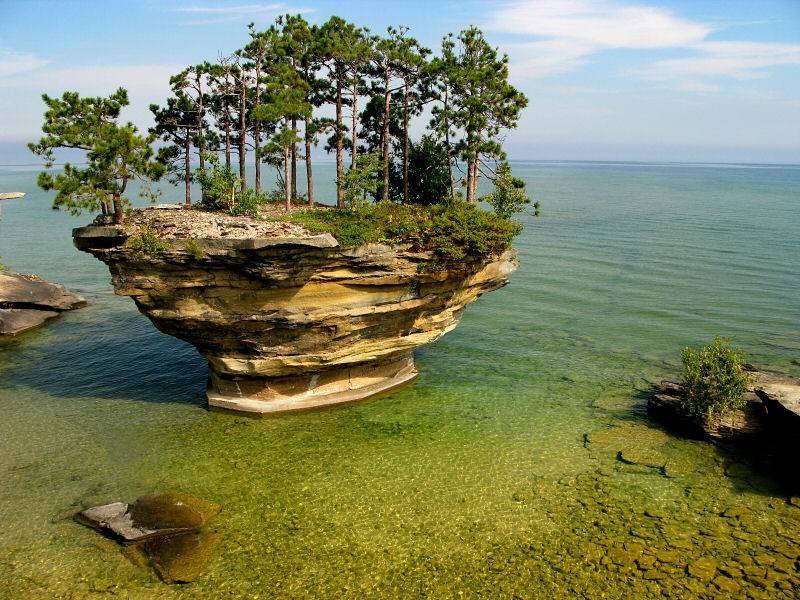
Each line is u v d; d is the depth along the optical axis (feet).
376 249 106.11
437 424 112.68
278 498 88.12
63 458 98.73
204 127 153.28
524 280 228.63
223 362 112.27
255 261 97.55
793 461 95.91
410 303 116.37
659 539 79.20
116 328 172.14
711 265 248.32
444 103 146.51
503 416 116.37
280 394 117.50
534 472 95.81
